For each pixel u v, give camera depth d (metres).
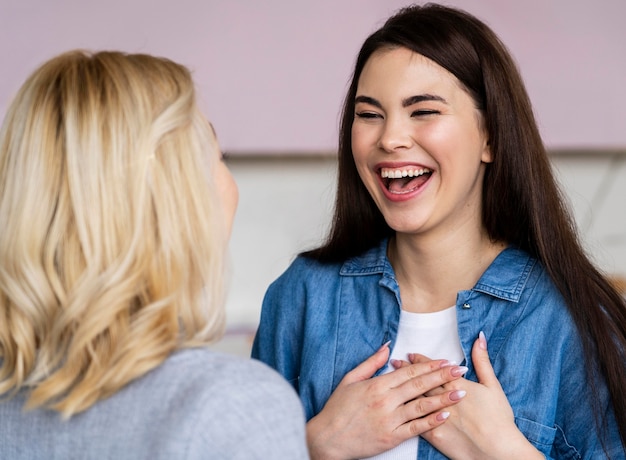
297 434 0.92
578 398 1.32
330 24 3.09
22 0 2.93
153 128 0.93
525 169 1.35
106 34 2.98
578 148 3.21
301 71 3.10
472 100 1.32
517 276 1.37
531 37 3.16
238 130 3.09
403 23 1.33
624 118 3.21
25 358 0.94
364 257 1.51
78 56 1.00
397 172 1.33
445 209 1.33
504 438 1.25
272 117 3.10
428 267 1.40
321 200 3.15
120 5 2.98
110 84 0.95
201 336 0.97
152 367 0.91
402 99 1.30
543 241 1.36
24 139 0.95
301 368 1.48
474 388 1.28
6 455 0.94
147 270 0.93
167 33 3.02
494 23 3.15
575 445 1.34
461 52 1.30
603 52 3.18
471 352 1.34
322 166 3.14
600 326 1.31
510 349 1.33
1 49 2.93
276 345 1.56
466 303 1.37
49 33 2.95
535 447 1.29
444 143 1.29
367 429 1.30
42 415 0.93
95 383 0.90
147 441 0.87
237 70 3.07
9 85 2.95
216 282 0.99
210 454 0.86
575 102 3.20
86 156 0.92
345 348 1.45
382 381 1.32
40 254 0.93
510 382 1.32
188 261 0.96
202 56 3.05
